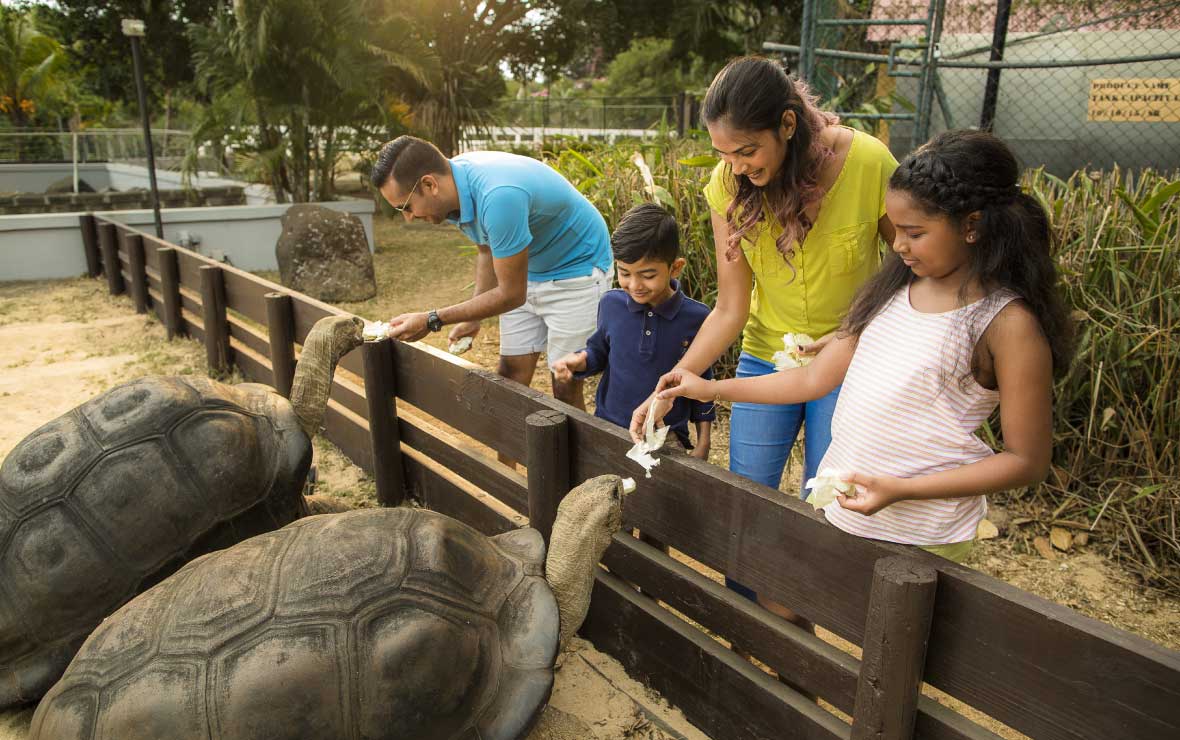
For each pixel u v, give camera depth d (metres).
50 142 13.96
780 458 2.30
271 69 9.41
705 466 1.95
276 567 1.80
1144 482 3.03
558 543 1.99
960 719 1.51
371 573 1.77
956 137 1.37
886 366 1.55
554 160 6.71
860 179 1.87
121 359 5.33
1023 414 1.38
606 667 2.36
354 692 1.65
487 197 2.65
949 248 1.40
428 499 3.22
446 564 1.84
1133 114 5.09
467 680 1.75
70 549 2.21
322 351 2.83
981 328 1.39
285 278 7.01
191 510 2.31
